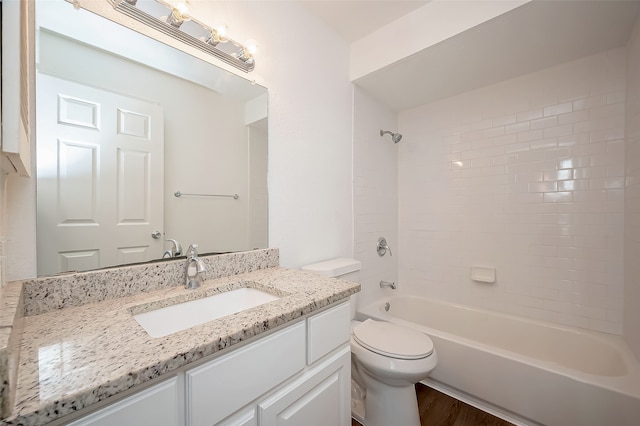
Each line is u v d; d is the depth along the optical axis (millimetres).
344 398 977
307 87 1636
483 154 2100
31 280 731
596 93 1664
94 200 873
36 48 768
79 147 846
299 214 1586
